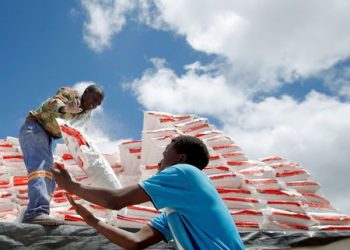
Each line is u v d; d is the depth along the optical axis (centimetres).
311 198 523
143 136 532
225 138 570
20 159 552
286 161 580
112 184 384
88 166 384
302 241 384
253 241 379
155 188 217
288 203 454
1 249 312
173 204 217
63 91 402
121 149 555
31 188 355
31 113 394
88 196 222
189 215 216
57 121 387
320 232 392
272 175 523
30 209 342
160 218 256
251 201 441
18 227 320
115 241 250
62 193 441
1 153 552
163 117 588
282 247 379
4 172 495
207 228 213
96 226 252
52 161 387
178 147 243
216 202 223
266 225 417
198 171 227
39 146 378
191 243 213
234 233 219
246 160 553
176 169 223
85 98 420
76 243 325
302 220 424
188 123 595
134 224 363
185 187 219
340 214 472
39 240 321
